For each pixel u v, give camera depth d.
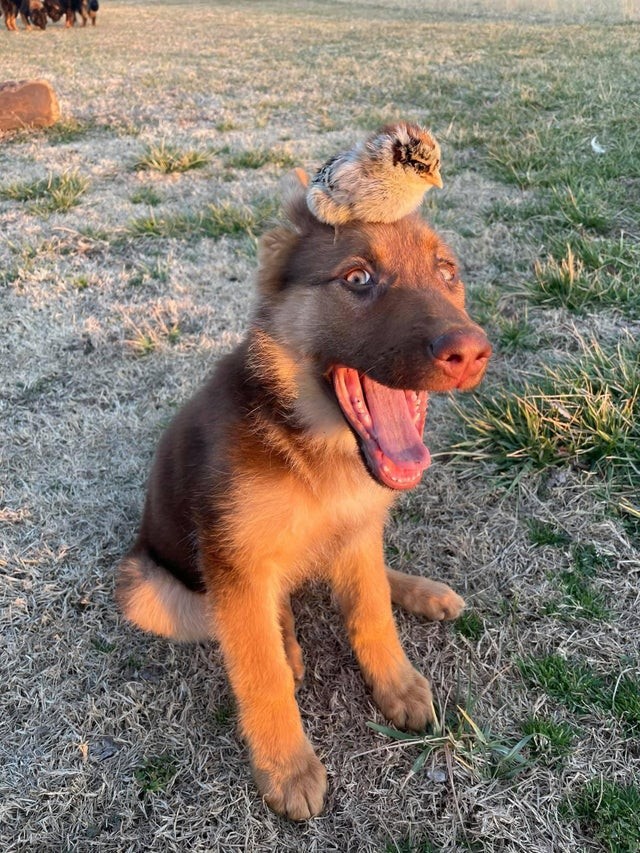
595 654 0.52
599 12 3.87
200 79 2.32
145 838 0.43
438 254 0.44
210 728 0.49
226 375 0.48
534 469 0.67
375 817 0.44
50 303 0.99
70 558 0.62
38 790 0.46
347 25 3.82
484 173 1.32
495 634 0.54
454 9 4.71
